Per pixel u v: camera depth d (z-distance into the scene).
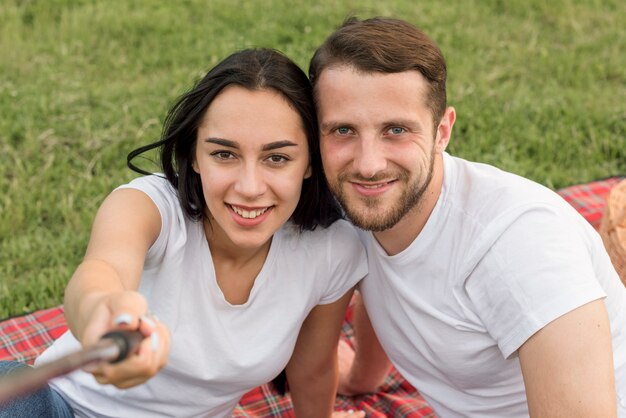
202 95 1.98
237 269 2.16
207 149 1.99
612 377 1.88
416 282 2.16
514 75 5.67
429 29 6.18
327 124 2.00
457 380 2.24
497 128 4.91
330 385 2.63
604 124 5.09
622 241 3.05
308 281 2.25
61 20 6.07
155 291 2.11
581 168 4.70
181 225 2.08
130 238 1.91
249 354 2.20
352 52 1.95
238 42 5.81
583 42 6.18
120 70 5.49
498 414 2.25
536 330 1.91
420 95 1.98
